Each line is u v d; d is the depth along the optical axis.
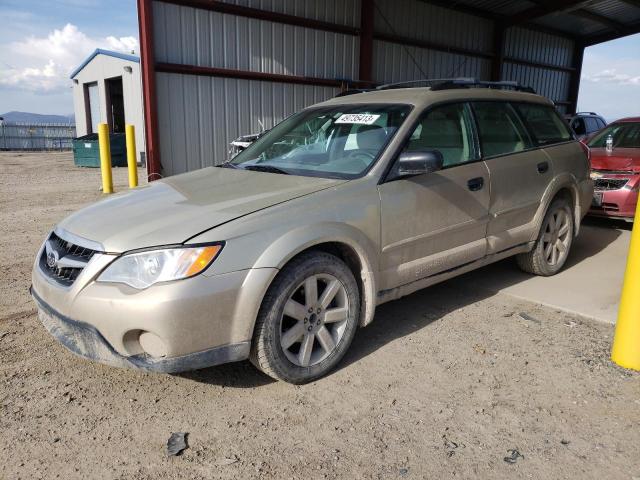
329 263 3.08
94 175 14.66
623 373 3.21
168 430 2.67
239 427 2.70
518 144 4.57
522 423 2.72
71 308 2.75
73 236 2.96
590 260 5.66
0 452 2.49
